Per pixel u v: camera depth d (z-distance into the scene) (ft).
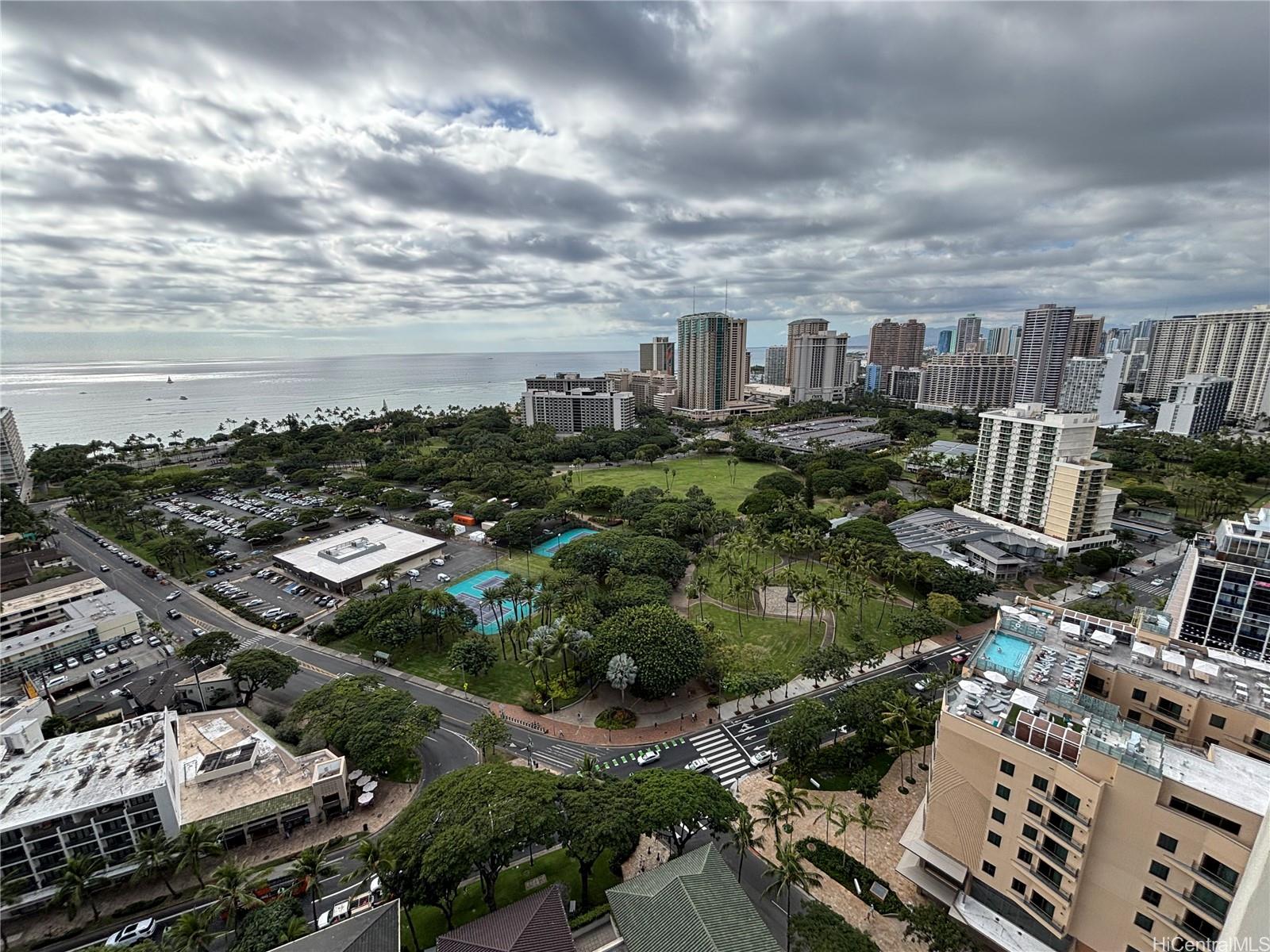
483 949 186.80
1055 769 185.26
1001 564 524.52
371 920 194.39
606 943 208.95
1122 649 253.03
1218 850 158.81
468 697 367.45
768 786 290.15
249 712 352.08
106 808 239.09
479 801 230.07
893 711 294.25
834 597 419.95
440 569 567.59
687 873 204.74
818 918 203.41
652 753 310.65
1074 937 188.65
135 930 225.56
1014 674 229.66
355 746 290.56
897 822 268.00
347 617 429.79
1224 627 352.69
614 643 351.87
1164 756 180.75
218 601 502.79
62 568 560.20
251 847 263.29
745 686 338.13
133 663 408.05
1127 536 603.26
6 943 224.12
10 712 321.73
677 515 606.55
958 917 209.26
